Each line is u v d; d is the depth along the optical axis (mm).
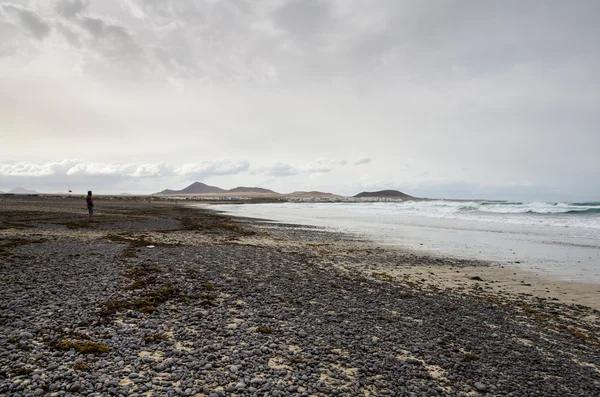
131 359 6148
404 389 5945
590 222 43156
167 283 11633
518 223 44938
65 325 7469
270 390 5457
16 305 8555
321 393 5547
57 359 5910
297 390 5543
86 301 9172
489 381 6602
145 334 7336
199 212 69375
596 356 8289
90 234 24344
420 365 7012
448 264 19266
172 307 9328
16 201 74625
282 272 15227
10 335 6754
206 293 10945
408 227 40812
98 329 7395
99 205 76188
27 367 5547
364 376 6289
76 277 11664
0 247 16734
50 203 73312
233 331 7918
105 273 12430
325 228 39250
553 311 11641
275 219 53562
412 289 13828
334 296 11891
